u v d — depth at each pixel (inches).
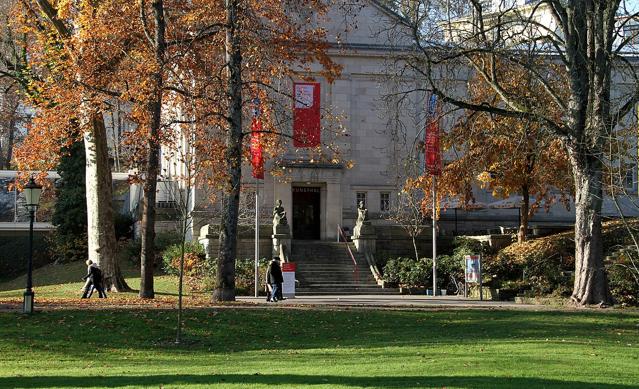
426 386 490.0
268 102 1250.6
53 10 1214.3
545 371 567.8
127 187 2432.3
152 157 1176.2
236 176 1144.2
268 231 1779.0
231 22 1120.8
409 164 1343.5
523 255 1600.6
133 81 1123.9
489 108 1090.7
